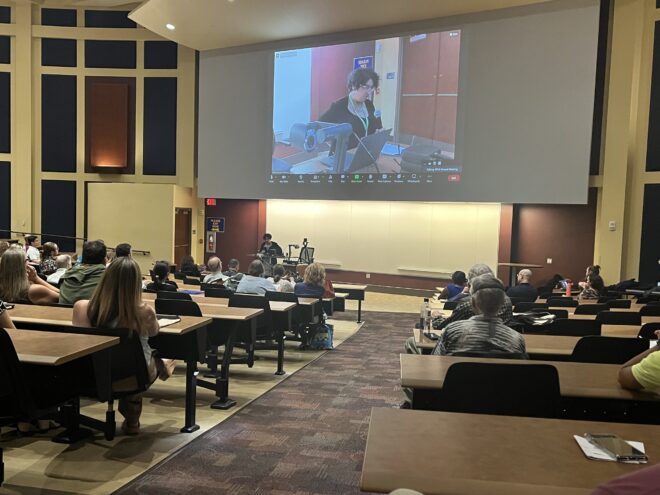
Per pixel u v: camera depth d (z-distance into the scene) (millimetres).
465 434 1569
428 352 3377
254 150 12500
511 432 1591
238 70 12680
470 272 4816
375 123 11102
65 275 4148
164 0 10320
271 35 11930
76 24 13953
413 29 10695
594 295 8070
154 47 13930
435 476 1307
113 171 14102
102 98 13867
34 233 14031
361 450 3389
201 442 3453
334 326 8758
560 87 9258
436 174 10484
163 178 14047
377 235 13211
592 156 10344
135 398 3510
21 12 13758
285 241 14266
